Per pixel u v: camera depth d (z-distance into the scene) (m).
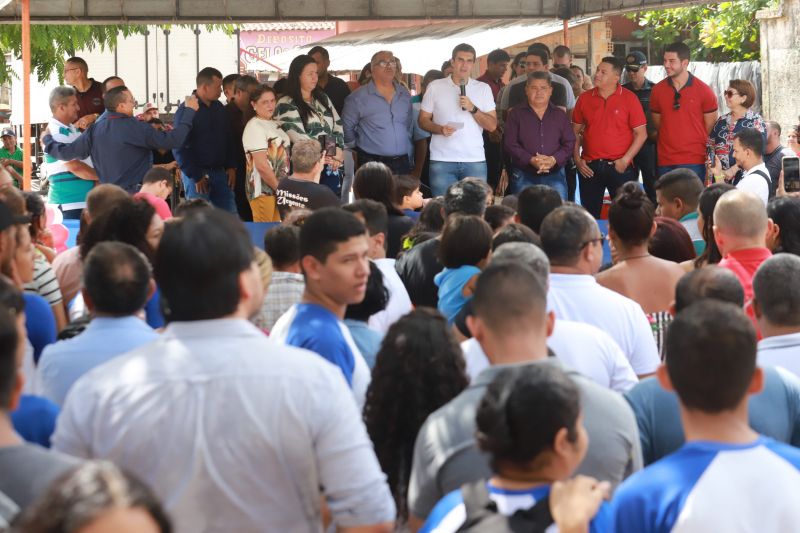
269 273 4.99
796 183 7.80
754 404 3.49
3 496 2.31
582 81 14.23
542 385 2.52
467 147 11.76
